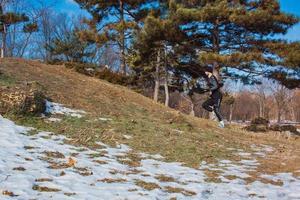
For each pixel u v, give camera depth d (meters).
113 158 10.24
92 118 14.12
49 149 10.03
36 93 13.44
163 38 23.91
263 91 71.38
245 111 81.88
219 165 11.13
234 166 11.19
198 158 11.60
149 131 13.99
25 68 19.02
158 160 10.79
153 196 7.59
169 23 22.92
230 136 16.36
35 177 7.74
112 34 29.78
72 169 8.70
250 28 23.83
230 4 23.94
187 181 9.12
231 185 9.19
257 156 12.97
